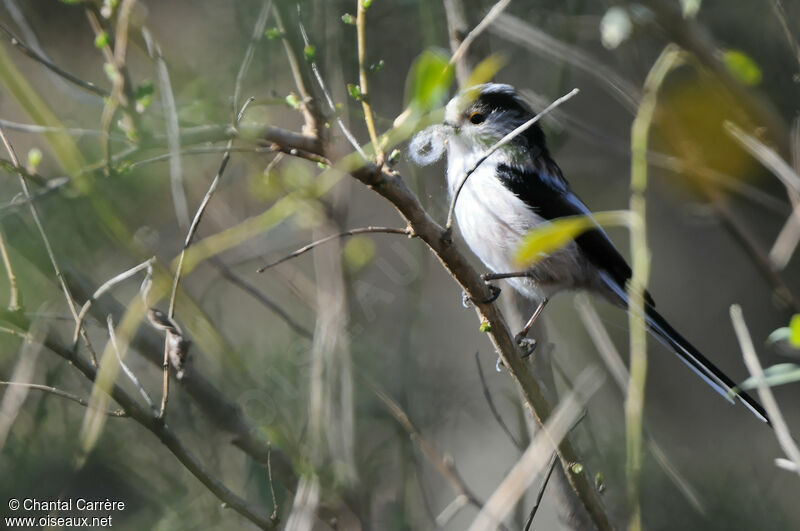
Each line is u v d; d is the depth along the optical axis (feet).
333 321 29.53
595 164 46.88
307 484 26.48
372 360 34.22
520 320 34.27
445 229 22.03
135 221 34.81
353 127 35.68
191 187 34.78
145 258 24.77
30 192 26.91
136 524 34.81
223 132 21.36
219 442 34.55
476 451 41.01
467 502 26.91
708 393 46.85
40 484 34.06
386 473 34.27
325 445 28.19
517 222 33.22
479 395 40.78
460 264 22.62
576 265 33.60
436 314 44.04
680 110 39.99
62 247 33.30
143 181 34.55
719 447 43.24
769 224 44.68
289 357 35.58
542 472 29.35
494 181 33.42
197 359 35.35
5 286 31.68
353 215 44.47
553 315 43.91
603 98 47.47
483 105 33.81
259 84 36.14
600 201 48.26
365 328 34.73
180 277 24.38
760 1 40.34
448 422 39.27
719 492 40.09
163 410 24.04
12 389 25.94
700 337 50.55
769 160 29.96
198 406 28.04
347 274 31.60
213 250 24.72
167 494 34.17
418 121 21.59
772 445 44.60
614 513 36.14
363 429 34.06
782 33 39.93
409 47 38.91
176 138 20.67
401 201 21.08
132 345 27.32
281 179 26.21
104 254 35.04
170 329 24.02
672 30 32.68
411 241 38.65
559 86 36.24
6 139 22.68
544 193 33.58
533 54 40.55
